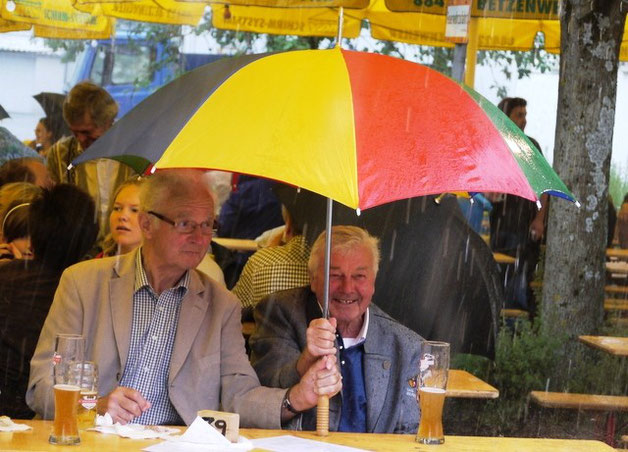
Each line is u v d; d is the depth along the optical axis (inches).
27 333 190.7
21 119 429.7
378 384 166.1
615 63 313.6
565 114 315.9
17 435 132.3
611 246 360.5
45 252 194.2
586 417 279.1
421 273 236.4
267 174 121.8
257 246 297.3
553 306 309.9
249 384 161.5
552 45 371.2
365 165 122.7
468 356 284.5
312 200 229.1
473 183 125.0
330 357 147.1
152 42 448.8
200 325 163.3
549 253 314.7
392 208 233.8
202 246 162.2
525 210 327.0
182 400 159.5
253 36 447.8
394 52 418.3
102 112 306.2
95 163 294.2
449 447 138.3
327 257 147.6
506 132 137.9
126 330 160.6
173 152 124.6
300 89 130.5
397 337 169.2
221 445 132.5
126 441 132.6
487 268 243.0
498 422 278.7
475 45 311.0
